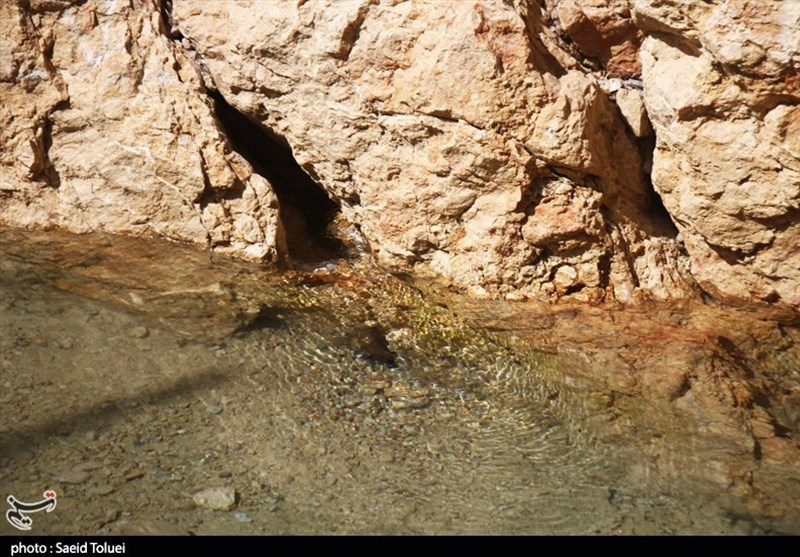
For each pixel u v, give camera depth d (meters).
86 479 2.99
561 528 3.00
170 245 3.94
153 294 3.70
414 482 3.11
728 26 3.28
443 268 3.88
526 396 3.44
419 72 3.63
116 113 3.88
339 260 3.99
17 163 3.92
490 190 3.73
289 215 4.15
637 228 3.87
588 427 3.33
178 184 3.89
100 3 3.88
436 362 3.56
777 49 3.25
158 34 3.92
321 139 3.88
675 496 3.11
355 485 3.08
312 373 3.46
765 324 3.72
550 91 3.59
